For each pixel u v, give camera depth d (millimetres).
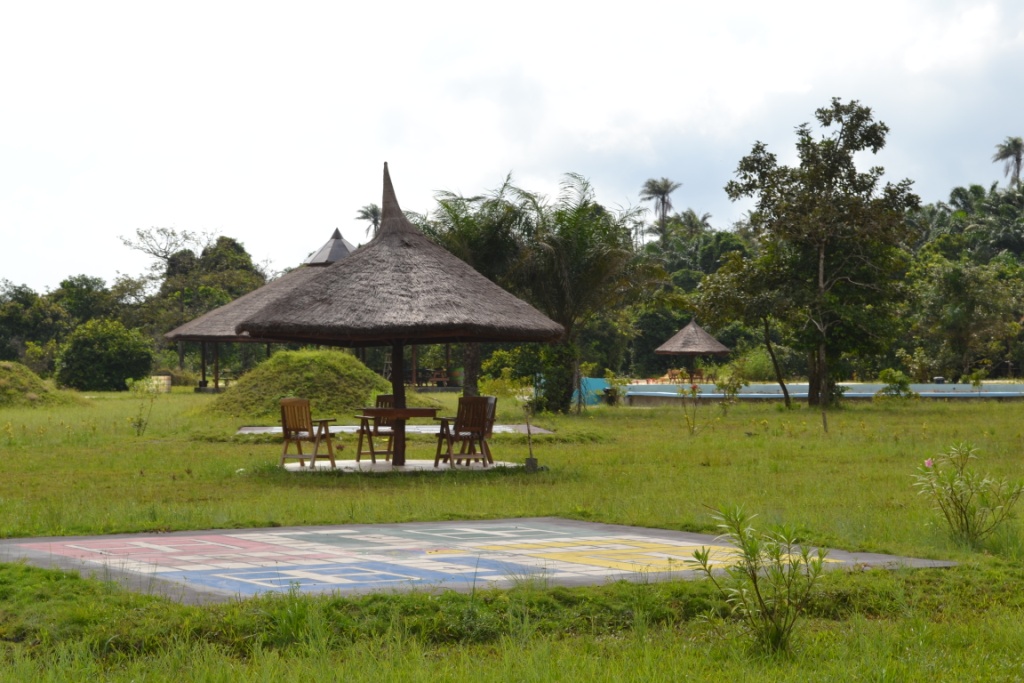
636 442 21281
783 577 5980
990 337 50812
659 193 96125
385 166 17125
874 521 9578
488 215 29953
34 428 23047
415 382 42594
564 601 6188
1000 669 5270
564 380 30578
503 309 15883
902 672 5145
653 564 7320
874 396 35969
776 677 5074
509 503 11391
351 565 7238
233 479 14445
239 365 57344
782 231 32000
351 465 16188
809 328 32531
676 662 5219
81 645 5234
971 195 80875
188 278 62062
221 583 6512
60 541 8484
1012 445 18922
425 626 5668
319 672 4789
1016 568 7621
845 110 32812
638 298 31781
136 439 20922
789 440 20922
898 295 33438
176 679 4859
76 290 62125
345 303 15344
